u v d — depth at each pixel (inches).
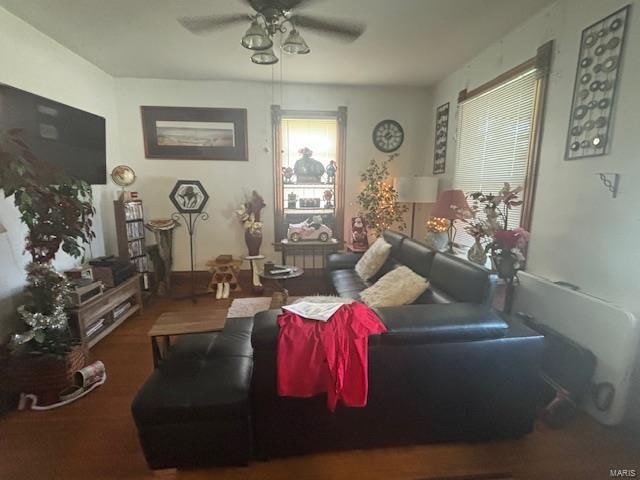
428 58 128.8
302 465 61.7
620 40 70.1
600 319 71.3
